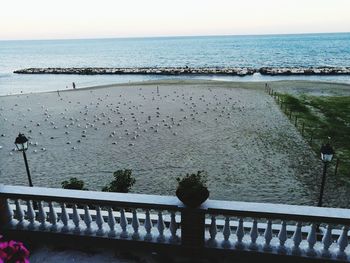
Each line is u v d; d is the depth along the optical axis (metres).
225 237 5.02
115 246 5.34
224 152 19.09
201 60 124.25
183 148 20.02
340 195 13.57
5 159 18.92
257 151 19.12
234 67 89.19
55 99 38.28
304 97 35.94
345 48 165.38
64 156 19.28
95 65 116.56
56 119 28.41
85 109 32.03
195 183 4.75
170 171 16.50
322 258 4.71
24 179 16.11
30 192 5.33
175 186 14.71
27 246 5.50
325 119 26.05
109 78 69.50
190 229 4.91
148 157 18.66
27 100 38.16
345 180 14.96
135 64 115.88
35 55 196.75
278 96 36.22
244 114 28.36
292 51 155.62
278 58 119.44
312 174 15.70
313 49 164.75
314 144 20.14
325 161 9.35
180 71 73.50
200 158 18.22
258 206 4.74
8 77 77.31
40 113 30.98
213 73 70.50
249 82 50.56
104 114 29.25
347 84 46.56
